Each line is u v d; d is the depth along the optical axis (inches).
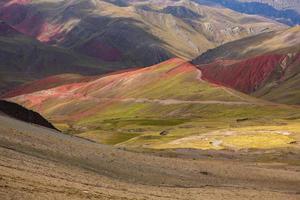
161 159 3740.2
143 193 2079.2
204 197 2322.8
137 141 7564.0
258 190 2955.2
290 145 6594.5
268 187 3203.7
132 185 2308.1
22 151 2278.5
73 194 1521.9
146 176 2760.8
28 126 3489.2
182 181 2861.7
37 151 2437.3
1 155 1926.7
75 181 1904.5
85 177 2135.8
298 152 6102.4
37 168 1924.2
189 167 3553.2
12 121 3385.8
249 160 5418.3
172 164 3531.0
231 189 2829.7
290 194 2945.4
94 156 2925.7
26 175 1632.6
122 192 1946.4
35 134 3029.0
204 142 7012.8
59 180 1782.7
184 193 2367.1
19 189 1341.0
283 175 3907.5
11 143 2380.7
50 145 2785.4
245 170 3909.9
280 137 7214.6
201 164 3895.2
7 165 1733.5
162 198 2027.6
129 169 2834.6
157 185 2539.4
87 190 1716.3
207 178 3193.9
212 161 4756.4
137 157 3481.8
